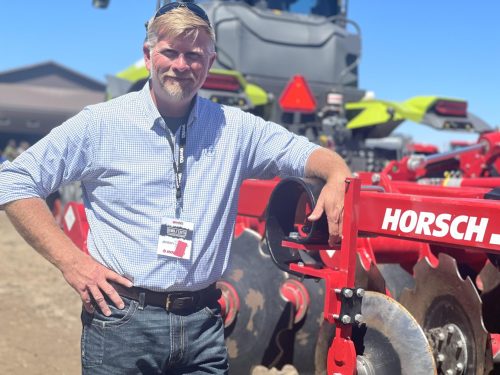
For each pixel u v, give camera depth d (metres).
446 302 2.73
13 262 8.09
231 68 7.50
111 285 2.39
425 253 3.06
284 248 2.74
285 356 3.75
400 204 2.55
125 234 2.40
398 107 7.48
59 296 6.71
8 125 26.27
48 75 46.66
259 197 3.59
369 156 8.14
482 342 2.54
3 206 2.33
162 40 2.34
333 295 2.48
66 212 4.51
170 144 2.42
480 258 3.31
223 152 2.51
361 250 3.11
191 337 2.46
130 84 7.73
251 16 7.57
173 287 2.41
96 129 2.39
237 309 3.68
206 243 2.46
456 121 7.30
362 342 2.61
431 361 2.40
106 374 2.42
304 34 7.76
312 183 2.54
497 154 5.09
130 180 2.39
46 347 5.28
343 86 7.98
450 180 4.57
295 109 7.08
